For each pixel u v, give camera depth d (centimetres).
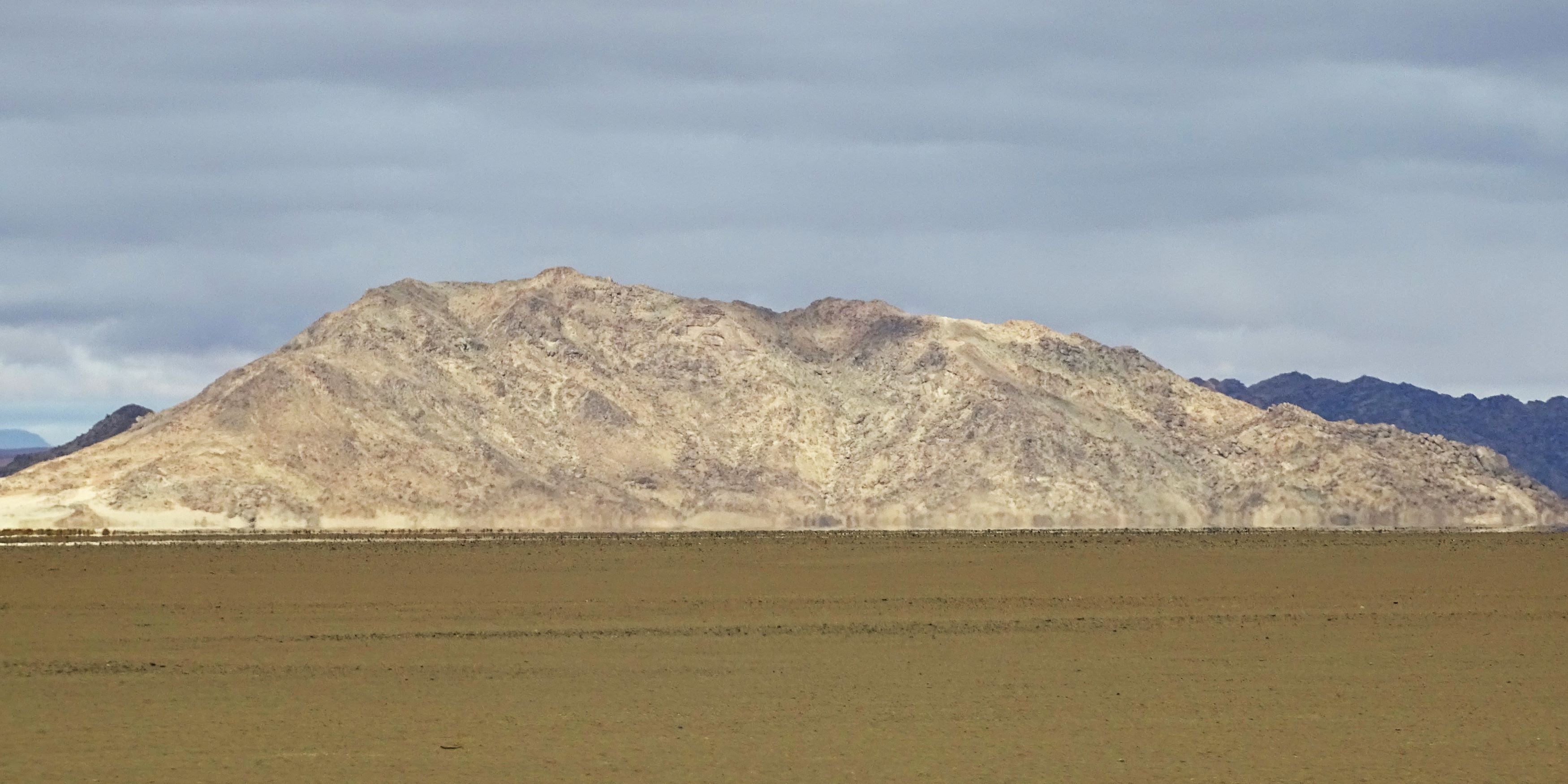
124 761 4212
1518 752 4334
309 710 5012
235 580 10388
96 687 5566
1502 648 6631
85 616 8075
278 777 4009
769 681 5644
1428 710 5003
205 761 4203
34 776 4025
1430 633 7200
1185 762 4191
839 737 4534
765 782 3959
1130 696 5284
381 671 5959
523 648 6669
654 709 5012
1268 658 6316
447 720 4816
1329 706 5081
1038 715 4912
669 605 8681
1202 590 9725
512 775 4025
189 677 5797
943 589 9788
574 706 5094
